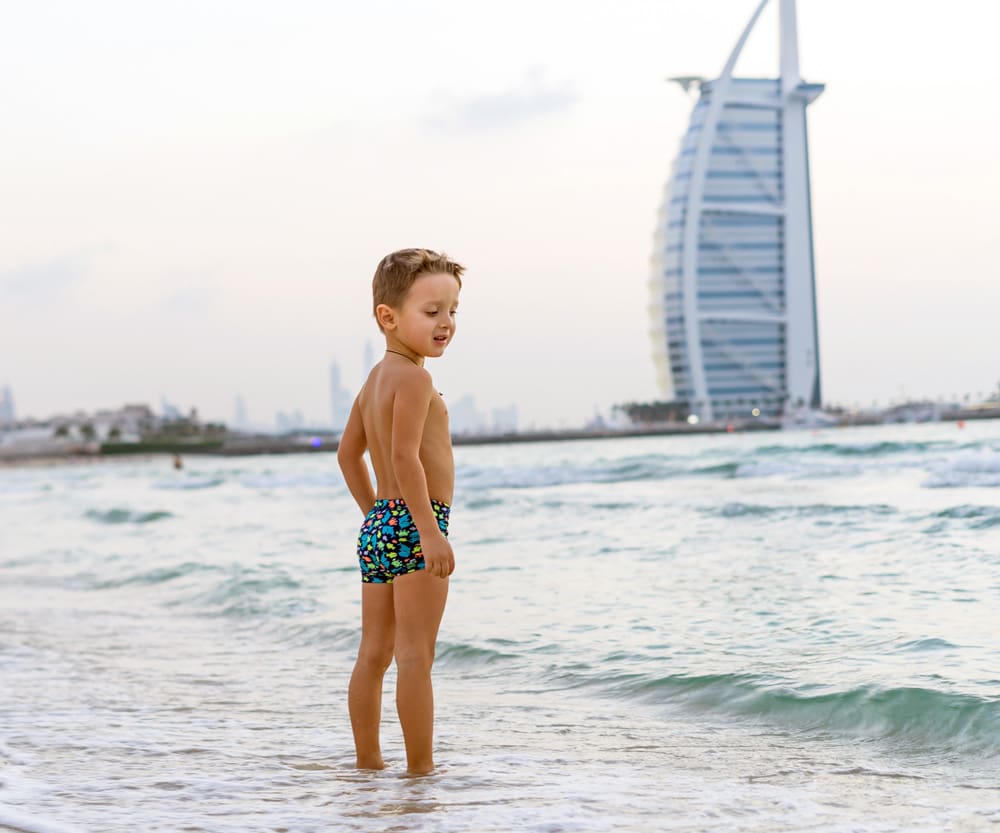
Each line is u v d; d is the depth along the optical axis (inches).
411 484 121.6
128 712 174.2
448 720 165.0
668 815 106.1
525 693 182.7
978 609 212.7
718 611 235.5
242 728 159.3
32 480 3378.4
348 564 385.1
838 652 183.9
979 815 105.1
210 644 254.1
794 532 391.5
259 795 116.4
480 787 119.6
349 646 236.7
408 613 124.6
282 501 1003.3
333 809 109.6
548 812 107.2
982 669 161.2
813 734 146.8
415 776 125.6
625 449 3016.7
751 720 155.8
